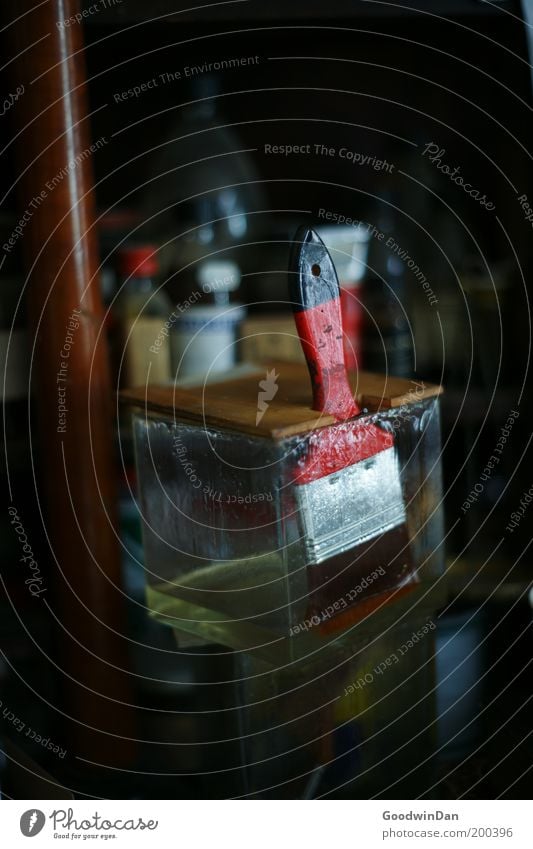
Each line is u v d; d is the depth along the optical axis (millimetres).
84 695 607
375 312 836
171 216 863
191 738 568
